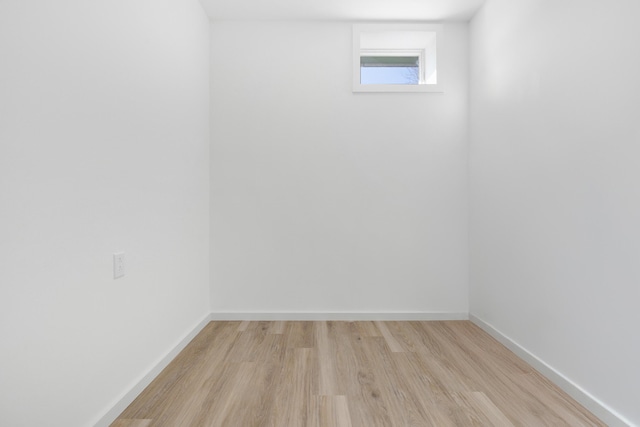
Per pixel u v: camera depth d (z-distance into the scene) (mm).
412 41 3551
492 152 2939
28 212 1264
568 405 1884
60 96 1421
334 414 1797
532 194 2383
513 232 2621
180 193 2660
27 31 1260
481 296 3139
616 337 1692
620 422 1645
